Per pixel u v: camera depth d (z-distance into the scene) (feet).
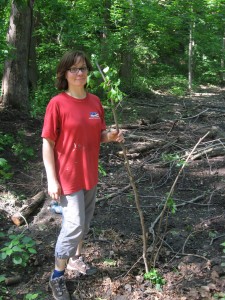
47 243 12.84
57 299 10.16
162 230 13.64
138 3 37.91
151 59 58.13
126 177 18.28
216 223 14.11
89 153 9.66
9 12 27.89
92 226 13.88
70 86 9.44
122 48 39.86
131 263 11.78
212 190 16.79
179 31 48.93
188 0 43.34
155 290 10.59
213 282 10.87
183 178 17.94
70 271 11.35
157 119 29.19
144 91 43.91
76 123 9.27
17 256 11.10
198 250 12.48
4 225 14.11
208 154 20.43
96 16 35.78
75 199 9.62
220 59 66.90
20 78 25.68
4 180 17.19
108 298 10.37
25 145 21.08
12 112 25.05
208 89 58.49
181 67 67.46
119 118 29.12
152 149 21.84
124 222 14.21
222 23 50.16
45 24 33.09
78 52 9.30
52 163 9.51
